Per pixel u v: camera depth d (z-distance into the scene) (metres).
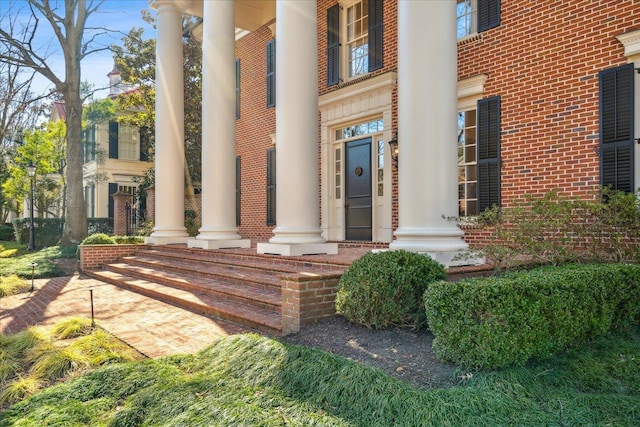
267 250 7.80
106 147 25.53
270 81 13.19
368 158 10.41
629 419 2.71
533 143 7.43
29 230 20.33
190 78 20.27
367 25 10.41
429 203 5.61
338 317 4.95
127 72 20.36
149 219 16.81
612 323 4.38
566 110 7.02
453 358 3.42
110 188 25.53
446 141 5.64
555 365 3.49
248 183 14.40
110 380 3.62
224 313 5.86
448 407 2.75
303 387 3.23
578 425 2.66
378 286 4.31
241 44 14.65
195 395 3.26
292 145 7.46
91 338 4.81
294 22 7.46
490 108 8.02
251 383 3.44
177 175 11.67
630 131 6.30
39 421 3.00
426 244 5.53
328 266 6.45
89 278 10.50
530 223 5.50
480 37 8.23
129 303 7.22
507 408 2.78
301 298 4.75
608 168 6.51
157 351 4.55
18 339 4.84
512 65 7.76
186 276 8.43
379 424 2.69
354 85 10.23
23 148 23.36
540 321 3.45
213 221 9.72
